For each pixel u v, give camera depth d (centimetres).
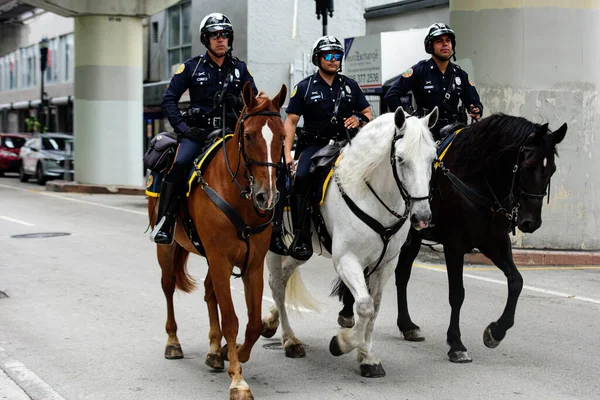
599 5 1164
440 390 546
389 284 951
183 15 2823
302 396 534
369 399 527
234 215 529
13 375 576
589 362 620
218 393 543
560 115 1141
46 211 1781
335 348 589
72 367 604
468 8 1171
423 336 691
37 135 2825
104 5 2334
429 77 710
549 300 862
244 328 730
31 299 848
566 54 1135
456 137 649
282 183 611
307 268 1074
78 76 2398
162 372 593
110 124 2377
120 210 1812
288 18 2412
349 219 561
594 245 1165
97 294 877
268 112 503
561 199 1145
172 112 606
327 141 641
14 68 4694
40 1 2245
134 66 2406
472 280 976
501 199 626
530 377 578
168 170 623
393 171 527
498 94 1154
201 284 945
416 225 505
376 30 2069
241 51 2386
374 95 1791
